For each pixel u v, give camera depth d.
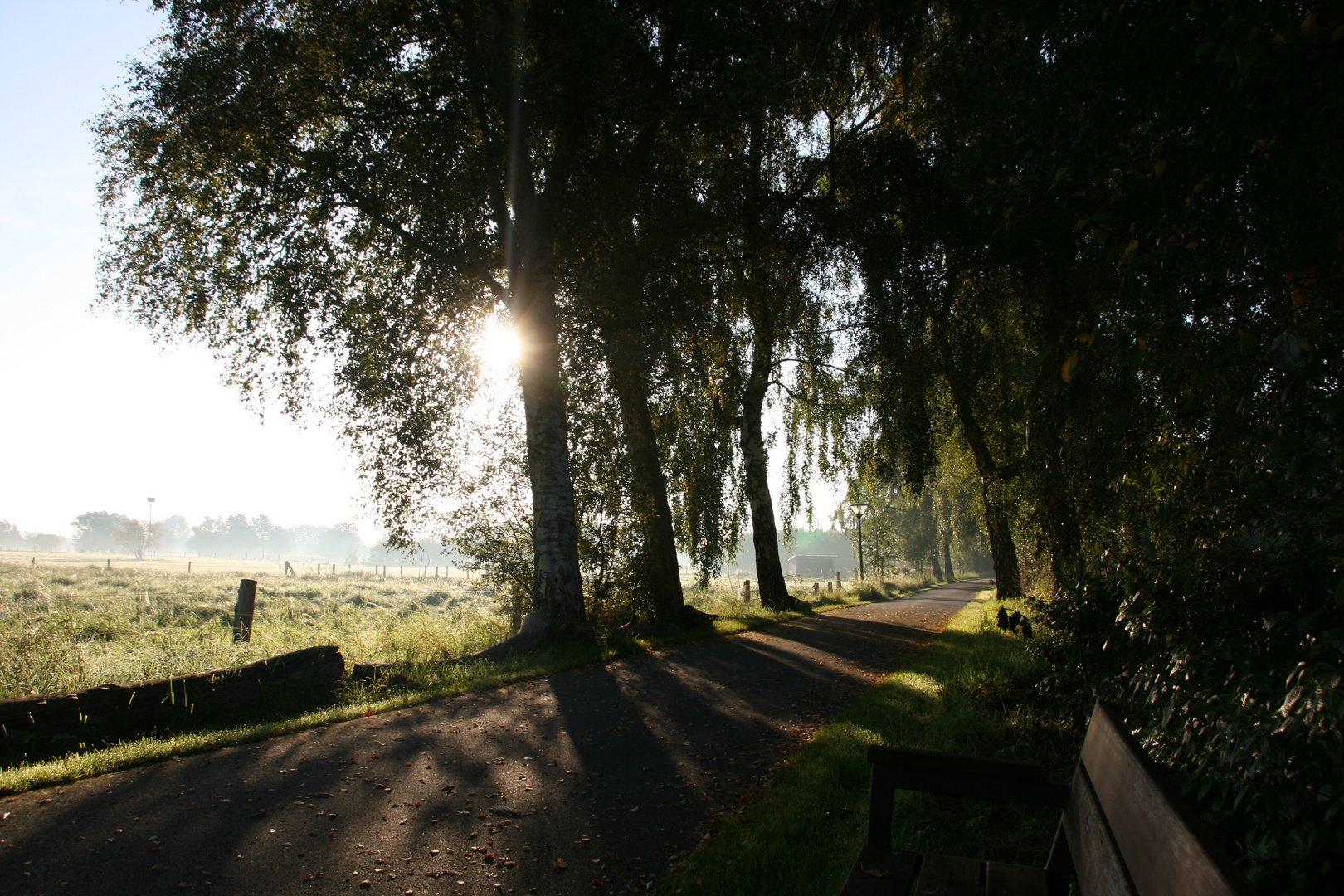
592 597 15.45
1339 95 2.47
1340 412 2.30
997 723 5.93
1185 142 3.26
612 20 11.88
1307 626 2.98
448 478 13.69
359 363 12.31
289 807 4.66
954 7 3.95
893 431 16.97
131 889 3.51
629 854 4.07
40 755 5.86
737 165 15.41
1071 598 5.36
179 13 11.20
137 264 12.41
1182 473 4.17
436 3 11.90
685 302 14.06
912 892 2.67
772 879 3.58
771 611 21.47
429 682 8.95
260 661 7.76
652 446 15.84
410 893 3.57
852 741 6.00
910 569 64.00
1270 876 2.50
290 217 11.99
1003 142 3.58
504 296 13.52
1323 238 2.73
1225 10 2.74
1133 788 1.88
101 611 14.27
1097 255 3.93
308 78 11.79
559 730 6.84
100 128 11.78
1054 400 5.18
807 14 12.66
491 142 13.40
